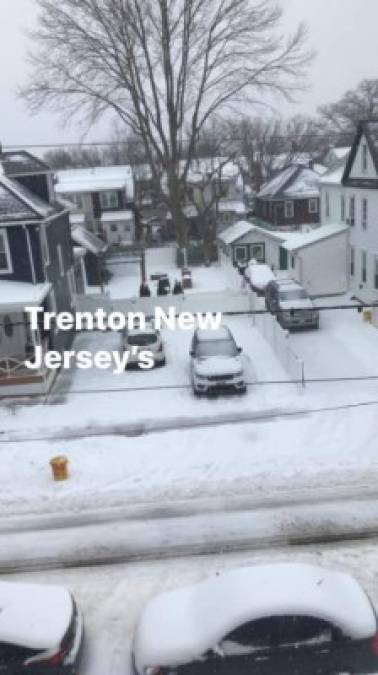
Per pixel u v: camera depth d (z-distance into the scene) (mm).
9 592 9984
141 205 68312
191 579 11695
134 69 38531
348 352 23828
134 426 18844
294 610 8414
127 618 10711
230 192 69312
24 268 22766
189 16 37969
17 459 17172
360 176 29688
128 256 49594
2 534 13672
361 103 96250
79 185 59906
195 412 19609
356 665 8484
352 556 12094
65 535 13492
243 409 19547
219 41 38938
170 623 8938
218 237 48750
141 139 49062
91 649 9977
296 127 100188
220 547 12695
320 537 12828
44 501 15008
